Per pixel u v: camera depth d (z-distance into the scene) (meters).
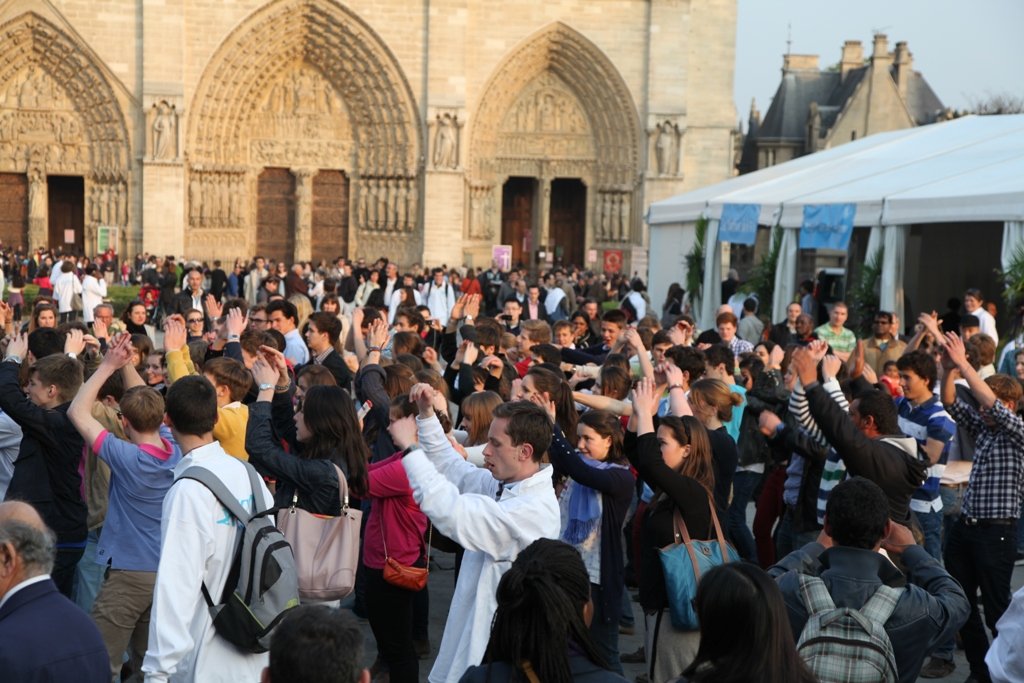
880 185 31.78
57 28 62.88
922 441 12.54
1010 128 36.34
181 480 7.98
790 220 33.28
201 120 65.00
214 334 20.41
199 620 8.01
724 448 11.51
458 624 8.55
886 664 6.85
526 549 6.29
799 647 6.93
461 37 65.62
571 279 57.66
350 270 53.38
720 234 37.25
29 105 64.62
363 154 68.50
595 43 67.44
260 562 7.93
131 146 64.31
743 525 14.53
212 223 66.50
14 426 11.80
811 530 12.20
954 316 30.22
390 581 10.06
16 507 6.57
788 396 14.59
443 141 65.94
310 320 16.17
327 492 9.03
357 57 66.25
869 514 7.31
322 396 9.68
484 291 53.22
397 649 10.34
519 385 11.40
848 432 9.42
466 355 14.97
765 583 5.79
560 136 69.88
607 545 10.06
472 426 11.48
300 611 5.19
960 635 12.11
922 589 7.31
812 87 96.62
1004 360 20.73
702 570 9.22
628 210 69.06
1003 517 11.70
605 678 6.05
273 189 68.75
